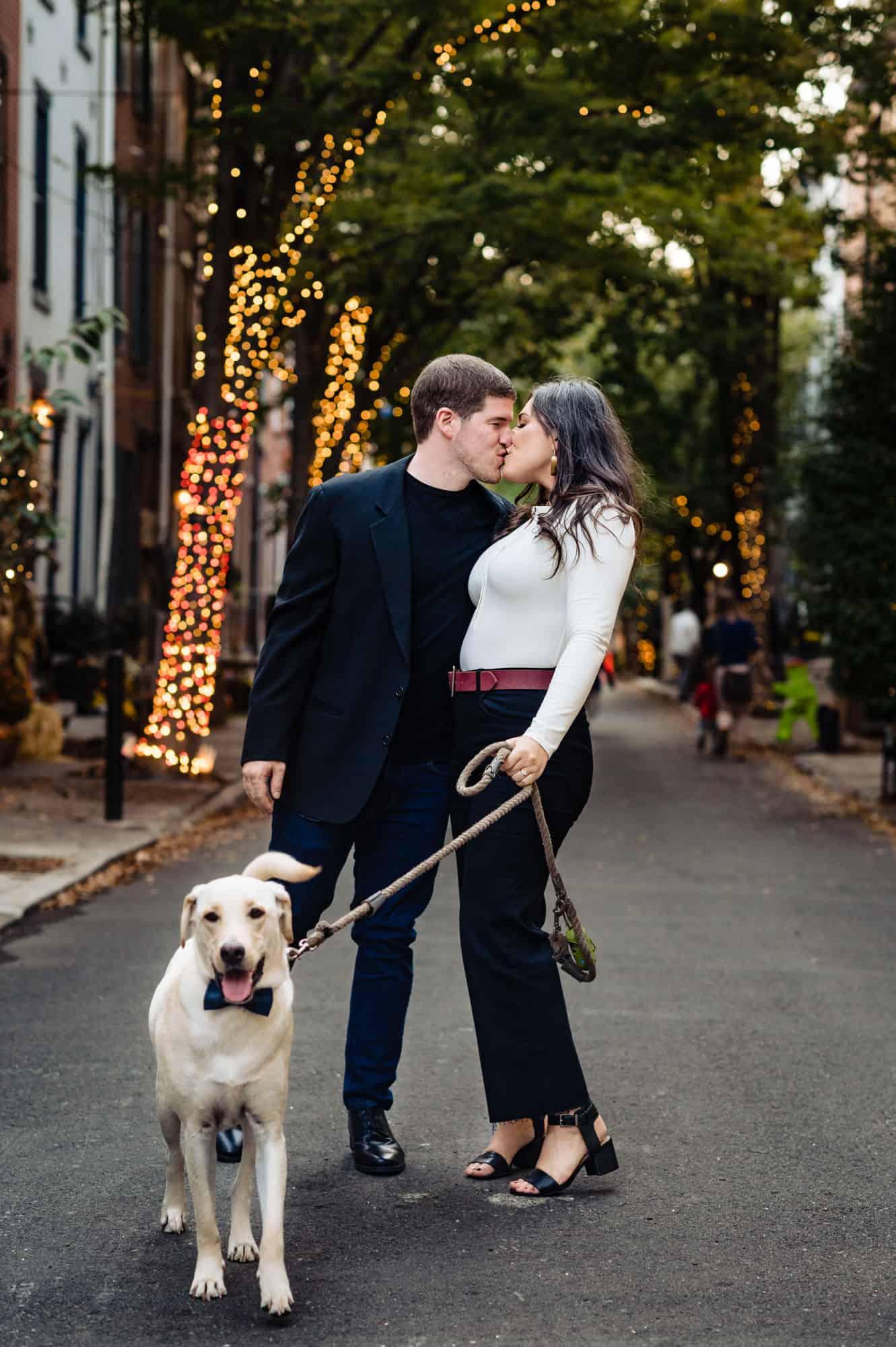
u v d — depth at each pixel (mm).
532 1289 4277
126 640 28203
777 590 34781
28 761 19141
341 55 17297
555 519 5043
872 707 17703
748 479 31969
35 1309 4133
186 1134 4184
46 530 13391
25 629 18484
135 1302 4180
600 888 11727
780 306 31984
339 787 5234
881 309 18047
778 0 16891
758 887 11859
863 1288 4289
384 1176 5219
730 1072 6516
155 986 8031
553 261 18312
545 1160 5098
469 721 5152
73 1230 4699
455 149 18375
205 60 18406
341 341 21438
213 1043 4070
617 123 17406
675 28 17266
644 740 28047
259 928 4020
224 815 15516
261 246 18031
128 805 15352
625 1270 4418
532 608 5086
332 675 5289
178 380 35469
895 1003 7875
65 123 26000
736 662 24266
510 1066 5082
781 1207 4934
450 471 5340
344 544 5273
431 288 20656
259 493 45312
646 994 8016
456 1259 4496
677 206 18266
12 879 10961
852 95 18281
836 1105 6059
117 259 29953
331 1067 6508
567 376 5289
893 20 17484
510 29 17234
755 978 8453
